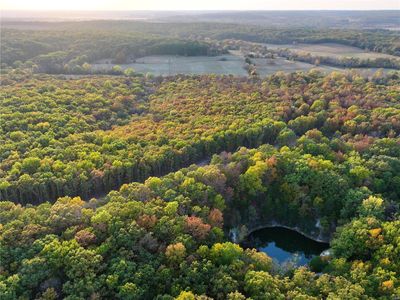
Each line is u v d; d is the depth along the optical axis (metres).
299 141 124.12
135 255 74.31
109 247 74.38
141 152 114.25
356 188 101.69
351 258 86.25
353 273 76.56
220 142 125.50
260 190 105.31
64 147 115.38
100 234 77.38
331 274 80.75
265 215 107.62
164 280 71.50
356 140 128.75
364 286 72.81
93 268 69.12
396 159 111.69
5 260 69.75
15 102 143.38
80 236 74.69
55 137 121.62
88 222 80.69
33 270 67.19
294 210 105.69
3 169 102.06
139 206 84.56
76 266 68.19
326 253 92.56
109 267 70.69
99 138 122.62
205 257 76.88
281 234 106.31
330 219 101.75
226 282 69.75
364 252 84.75
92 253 71.00
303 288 72.06
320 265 87.69
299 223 105.75
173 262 74.25
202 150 123.50
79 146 115.12
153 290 70.50
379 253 81.06
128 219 81.19
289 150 117.94
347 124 138.75
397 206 95.50
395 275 75.62
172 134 127.12
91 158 108.31
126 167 106.81
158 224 81.38
